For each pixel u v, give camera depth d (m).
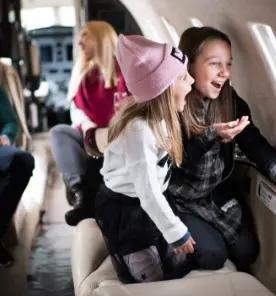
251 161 1.86
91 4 3.48
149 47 1.52
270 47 1.60
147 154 1.49
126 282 1.69
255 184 1.87
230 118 1.81
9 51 3.73
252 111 2.00
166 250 1.67
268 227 1.78
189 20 2.07
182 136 1.69
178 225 1.50
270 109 1.79
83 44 2.80
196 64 1.71
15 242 2.71
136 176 1.50
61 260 2.66
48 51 5.90
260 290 1.56
